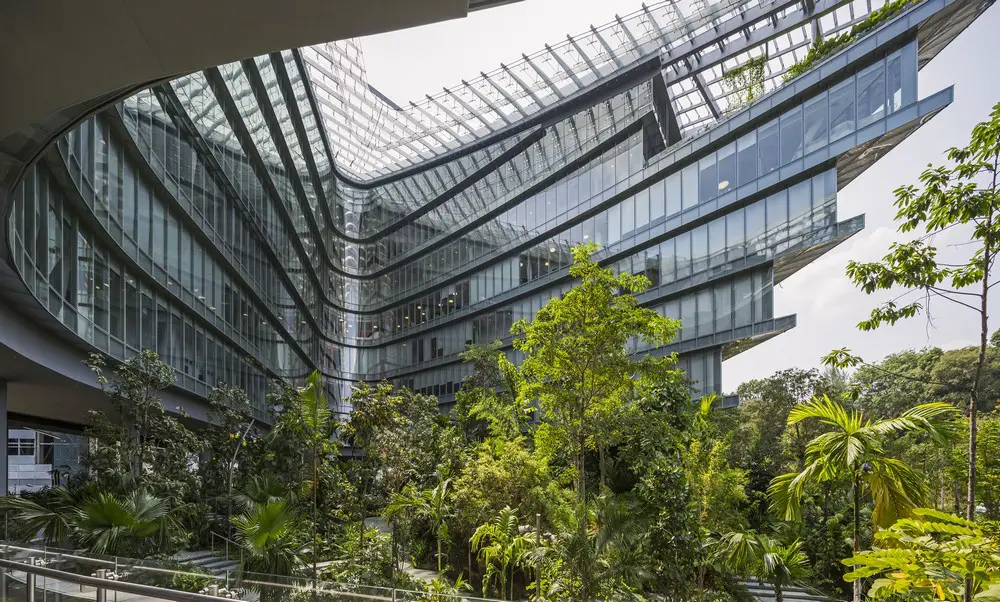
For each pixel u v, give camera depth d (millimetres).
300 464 23078
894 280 6086
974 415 5762
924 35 20047
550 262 34812
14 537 13250
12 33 4359
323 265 47438
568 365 13891
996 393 22984
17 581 4828
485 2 4441
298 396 24188
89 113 6152
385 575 16562
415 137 39281
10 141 6711
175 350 21250
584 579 10891
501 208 38875
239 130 25828
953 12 18984
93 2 4051
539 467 17000
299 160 36250
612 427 15133
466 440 27109
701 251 25984
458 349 43531
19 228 11328
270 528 13023
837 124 21219
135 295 18234
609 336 13656
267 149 29703
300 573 13805
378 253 53875
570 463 17812
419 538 22203
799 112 22469
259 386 31953
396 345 51344
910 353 27875
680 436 16078
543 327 14117
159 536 13531
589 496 16625
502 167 38938
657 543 12133
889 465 6996
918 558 4961
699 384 25891
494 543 15492
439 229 45562
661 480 12883
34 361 13789
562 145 33750
